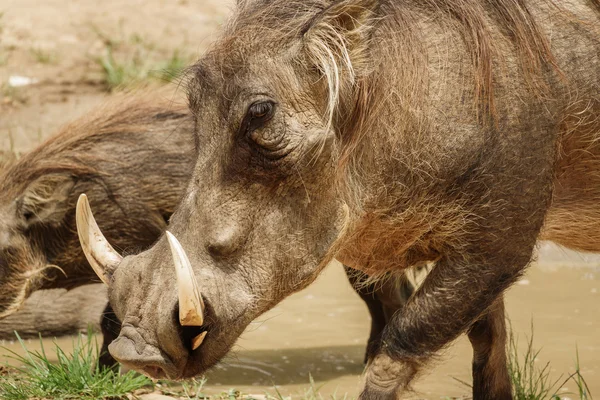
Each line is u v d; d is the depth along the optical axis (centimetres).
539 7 1211
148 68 3108
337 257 1243
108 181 1772
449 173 1149
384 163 1144
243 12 1141
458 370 1705
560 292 2248
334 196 1098
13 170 1791
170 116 1847
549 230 1309
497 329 1331
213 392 1586
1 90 2958
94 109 1934
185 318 977
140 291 1020
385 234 1191
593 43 1210
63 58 3231
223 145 1064
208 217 1050
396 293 1689
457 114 1144
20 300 1759
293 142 1062
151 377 1033
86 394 1436
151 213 1786
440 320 1172
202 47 3300
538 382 1573
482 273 1173
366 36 1108
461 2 1168
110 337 1634
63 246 1777
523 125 1155
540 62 1172
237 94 1067
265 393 1523
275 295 1083
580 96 1197
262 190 1062
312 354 1855
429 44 1155
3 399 1410
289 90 1073
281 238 1071
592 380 1597
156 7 3634
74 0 3644
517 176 1157
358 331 2025
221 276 1045
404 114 1138
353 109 1116
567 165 1229
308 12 1116
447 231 1171
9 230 1742
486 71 1141
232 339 1055
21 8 3544
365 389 1174
